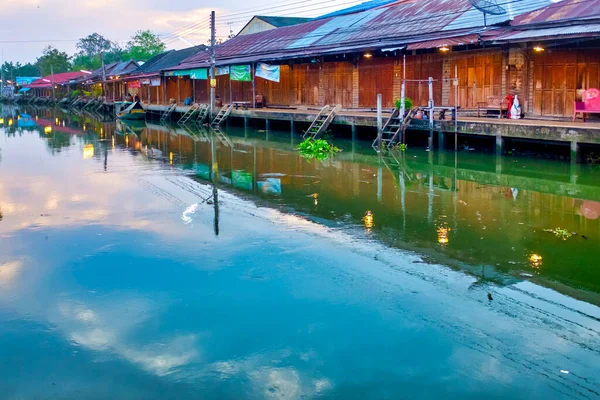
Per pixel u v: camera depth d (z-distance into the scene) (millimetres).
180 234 9469
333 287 7145
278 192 12844
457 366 5316
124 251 8625
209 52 35656
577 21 16797
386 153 18750
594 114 16453
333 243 8875
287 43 31578
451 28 21000
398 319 6250
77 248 8812
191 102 40438
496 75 19344
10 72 135750
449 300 6719
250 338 5895
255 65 29344
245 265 7941
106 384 5117
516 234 9258
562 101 17484
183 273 7691
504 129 16125
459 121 17516
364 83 25203
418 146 20062
